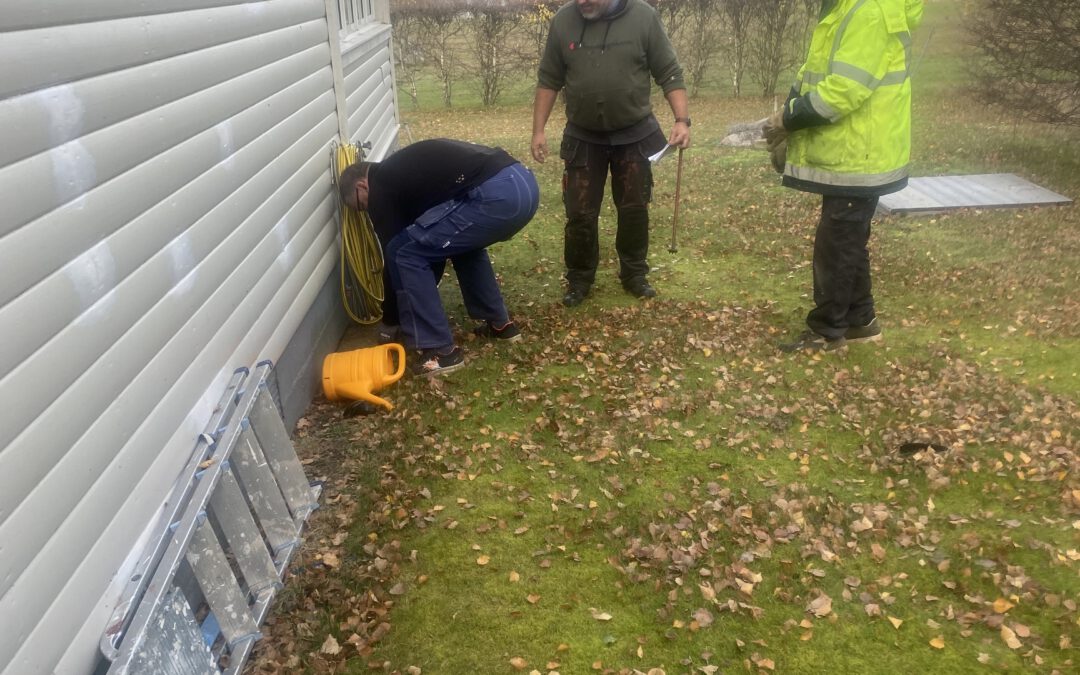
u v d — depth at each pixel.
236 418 2.85
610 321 5.21
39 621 1.81
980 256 6.11
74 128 2.08
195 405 2.80
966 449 3.63
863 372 4.41
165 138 2.66
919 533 3.10
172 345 2.65
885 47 3.93
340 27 6.18
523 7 16.83
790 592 2.84
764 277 5.96
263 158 3.74
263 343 3.61
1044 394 4.07
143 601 2.10
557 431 3.95
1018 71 8.80
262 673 2.59
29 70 1.89
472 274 4.80
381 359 4.29
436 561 3.08
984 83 9.30
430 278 4.46
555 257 6.66
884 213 7.29
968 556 2.96
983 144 9.98
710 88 17.78
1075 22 8.31
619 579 2.95
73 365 2.03
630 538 3.15
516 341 4.96
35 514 1.82
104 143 2.24
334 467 3.72
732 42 16.55
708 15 16.48
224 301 3.16
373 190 4.38
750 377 4.39
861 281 4.60
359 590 2.94
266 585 2.79
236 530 2.70
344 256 5.05
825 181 4.24
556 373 4.54
